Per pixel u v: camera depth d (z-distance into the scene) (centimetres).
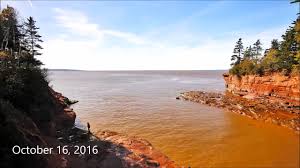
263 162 2306
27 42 5631
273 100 5747
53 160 1712
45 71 3575
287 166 2205
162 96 7425
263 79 6438
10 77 2242
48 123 2575
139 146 2512
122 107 5447
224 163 2294
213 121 4066
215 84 12312
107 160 2048
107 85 11906
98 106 5562
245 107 4991
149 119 4222
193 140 3016
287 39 6097
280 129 3525
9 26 4675
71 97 7069
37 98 2581
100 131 3119
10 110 1762
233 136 3186
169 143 2895
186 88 10031
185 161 2345
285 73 5722
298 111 4566
